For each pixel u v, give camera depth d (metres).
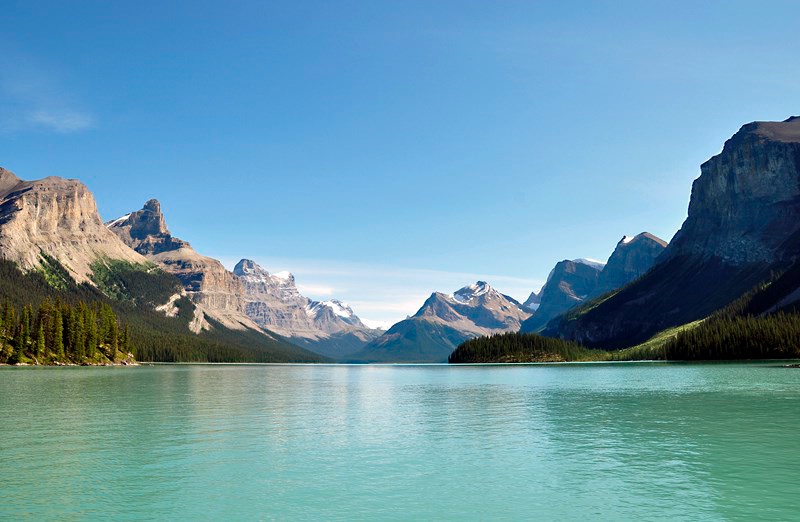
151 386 129.25
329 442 55.34
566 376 179.62
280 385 148.25
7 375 166.62
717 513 33.38
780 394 99.38
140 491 37.97
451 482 40.41
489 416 75.31
